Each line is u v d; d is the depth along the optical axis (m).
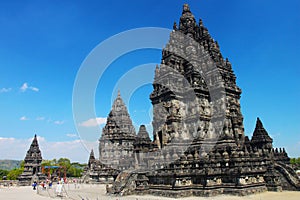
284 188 40.84
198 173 37.78
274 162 44.00
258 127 50.12
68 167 147.88
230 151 39.59
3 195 52.94
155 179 41.78
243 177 37.34
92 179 87.25
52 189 66.25
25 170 104.44
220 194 37.50
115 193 41.75
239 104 55.19
